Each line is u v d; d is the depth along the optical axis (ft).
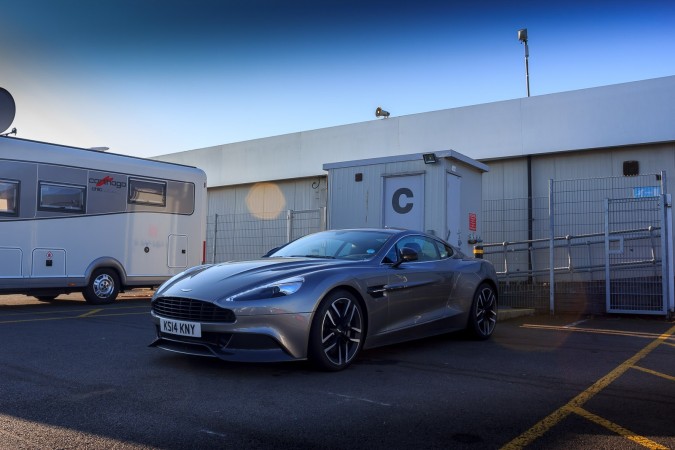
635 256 33.94
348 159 52.85
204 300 14.89
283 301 14.79
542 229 43.42
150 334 21.50
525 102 44.24
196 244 38.83
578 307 32.09
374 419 11.72
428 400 13.21
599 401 13.41
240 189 62.44
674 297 30.09
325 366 15.52
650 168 40.19
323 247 19.83
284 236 57.72
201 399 12.89
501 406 12.84
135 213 35.45
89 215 33.24
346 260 17.89
